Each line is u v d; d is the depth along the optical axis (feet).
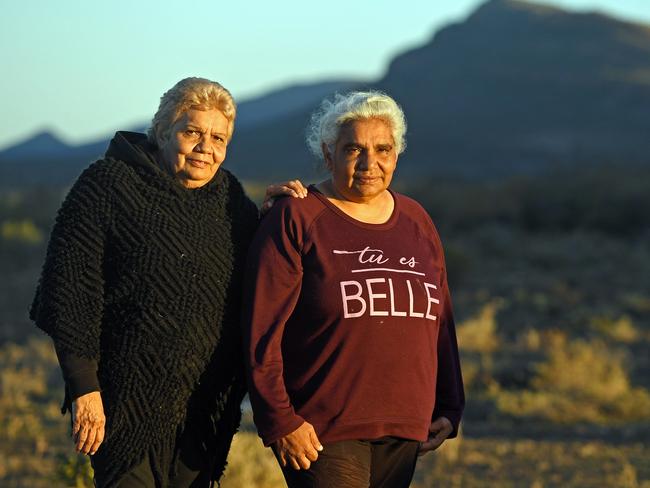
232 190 19.08
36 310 17.97
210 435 18.83
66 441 40.40
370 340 18.08
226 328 18.56
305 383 18.26
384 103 18.78
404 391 18.31
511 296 99.50
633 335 77.15
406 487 19.01
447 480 35.37
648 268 119.14
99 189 17.94
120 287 17.83
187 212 18.26
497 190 178.81
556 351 60.59
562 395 52.29
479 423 47.32
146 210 18.02
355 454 18.25
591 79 563.07
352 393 18.11
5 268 114.21
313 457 17.93
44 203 180.24
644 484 34.65
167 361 17.89
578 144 479.82
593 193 165.17
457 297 99.40
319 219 18.57
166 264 17.93
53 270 17.62
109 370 17.88
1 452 38.06
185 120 18.35
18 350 67.41
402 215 19.27
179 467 18.57
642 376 61.31
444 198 177.99
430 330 18.75
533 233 158.10
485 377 56.90
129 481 18.24
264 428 17.84
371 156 18.57
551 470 37.32
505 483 34.99
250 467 30.83
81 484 26.43
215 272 18.34
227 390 18.98
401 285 18.34
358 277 18.22
